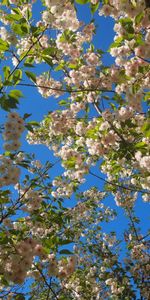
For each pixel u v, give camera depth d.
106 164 7.61
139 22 4.79
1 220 5.19
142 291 9.38
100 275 9.91
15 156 4.90
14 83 4.82
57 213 6.42
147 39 5.10
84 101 7.27
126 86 6.06
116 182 8.64
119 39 5.50
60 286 8.10
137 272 9.66
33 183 5.83
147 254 9.85
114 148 6.75
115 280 9.52
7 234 4.75
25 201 5.64
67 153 7.04
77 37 7.12
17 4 6.77
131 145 6.32
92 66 6.79
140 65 5.84
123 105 6.55
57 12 5.29
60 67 7.05
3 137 4.53
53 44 7.08
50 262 4.79
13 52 5.07
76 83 6.89
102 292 9.86
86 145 7.30
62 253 4.66
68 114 7.30
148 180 6.91
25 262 4.36
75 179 8.07
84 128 7.18
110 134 6.55
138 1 4.65
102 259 10.71
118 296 9.34
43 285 7.00
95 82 6.77
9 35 5.04
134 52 5.56
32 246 4.53
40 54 5.48
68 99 7.59
